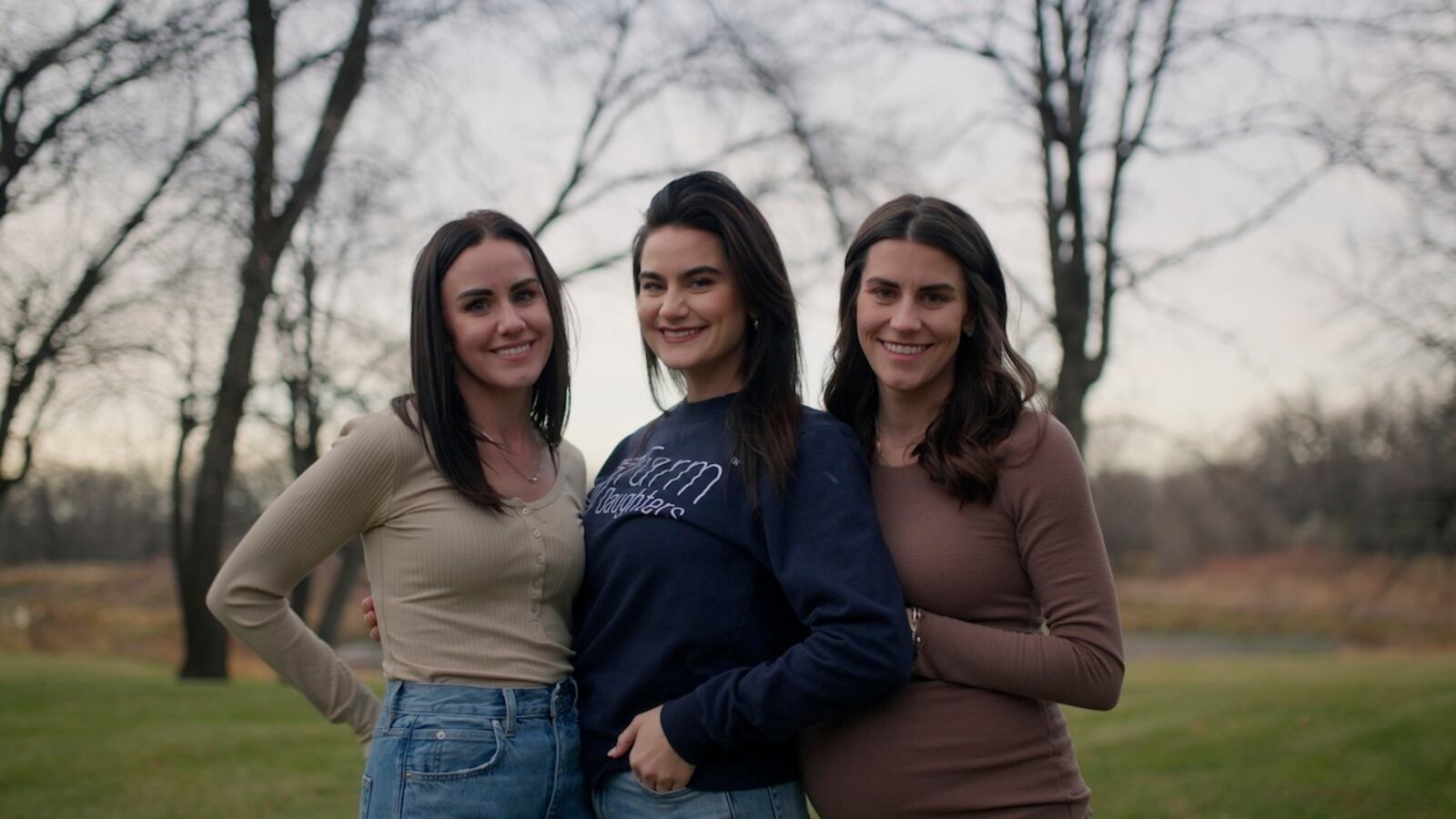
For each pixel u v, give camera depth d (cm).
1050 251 1188
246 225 1061
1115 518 3684
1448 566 1459
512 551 222
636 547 220
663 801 212
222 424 1166
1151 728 717
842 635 195
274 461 1517
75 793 559
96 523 2766
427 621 219
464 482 221
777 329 229
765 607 217
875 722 213
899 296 223
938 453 219
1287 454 1495
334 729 744
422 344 227
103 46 893
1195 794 560
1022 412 221
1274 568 3278
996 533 215
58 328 1041
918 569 216
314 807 538
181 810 529
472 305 228
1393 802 532
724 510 216
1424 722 670
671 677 215
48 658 1905
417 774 211
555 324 247
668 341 234
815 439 216
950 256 223
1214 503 3350
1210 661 1798
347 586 1709
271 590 223
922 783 208
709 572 215
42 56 890
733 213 230
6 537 2769
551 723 220
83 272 1033
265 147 1016
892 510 225
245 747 673
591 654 227
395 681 221
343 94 1074
